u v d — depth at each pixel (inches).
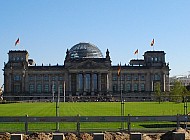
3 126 2023.9
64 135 1555.1
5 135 1561.3
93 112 3676.2
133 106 5029.5
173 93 7249.0
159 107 4569.4
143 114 3230.8
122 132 1631.4
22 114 3412.9
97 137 1366.9
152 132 1665.8
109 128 1819.6
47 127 1964.8
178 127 1668.3
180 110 3777.1
